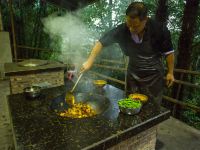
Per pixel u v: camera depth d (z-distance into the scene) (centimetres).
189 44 596
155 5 800
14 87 336
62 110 231
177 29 771
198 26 682
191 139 329
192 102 677
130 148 212
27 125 192
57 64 390
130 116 212
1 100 383
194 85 405
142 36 253
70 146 159
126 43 273
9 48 575
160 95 287
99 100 258
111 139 172
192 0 566
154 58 270
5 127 355
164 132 351
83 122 199
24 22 1116
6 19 1027
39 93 271
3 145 330
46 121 200
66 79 400
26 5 1095
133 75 294
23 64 373
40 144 161
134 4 212
